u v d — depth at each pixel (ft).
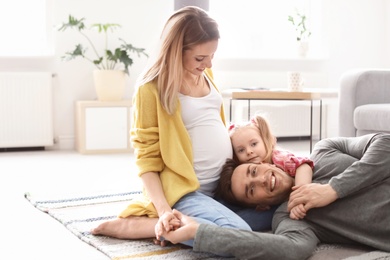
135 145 6.24
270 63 17.48
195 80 6.53
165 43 6.04
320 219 5.81
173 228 5.38
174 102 6.07
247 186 6.06
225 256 5.59
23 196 8.98
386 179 5.80
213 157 6.38
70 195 8.88
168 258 5.57
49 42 15.08
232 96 11.47
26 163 12.69
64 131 15.31
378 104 10.77
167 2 15.93
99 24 14.39
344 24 18.38
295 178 6.19
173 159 6.04
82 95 15.37
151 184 6.03
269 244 5.06
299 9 18.08
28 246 6.18
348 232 5.73
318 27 18.19
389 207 5.65
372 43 18.78
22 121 14.66
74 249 6.04
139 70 15.81
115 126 14.52
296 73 11.94
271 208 6.45
